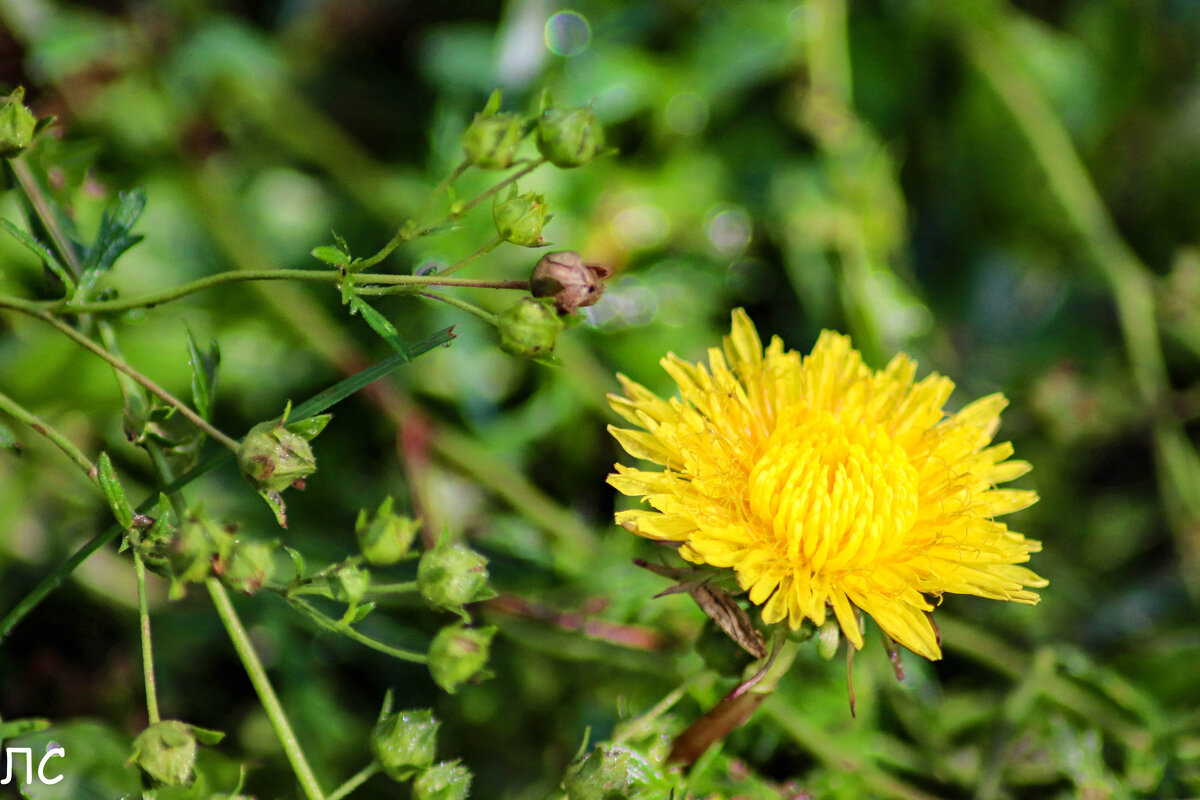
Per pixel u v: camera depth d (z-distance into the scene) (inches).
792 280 16.1
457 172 12.8
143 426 13.3
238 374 15.4
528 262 15.7
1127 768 14.6
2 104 13.0
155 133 15.7
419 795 12.9
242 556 12.6
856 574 13.1
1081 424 16.3
